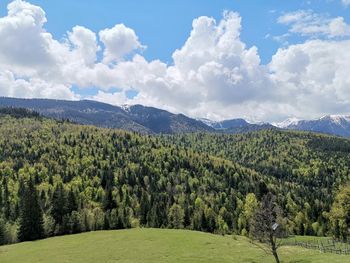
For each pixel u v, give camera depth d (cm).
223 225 16788
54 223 13075
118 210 16238
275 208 6391
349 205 10544
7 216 15938
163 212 17388
